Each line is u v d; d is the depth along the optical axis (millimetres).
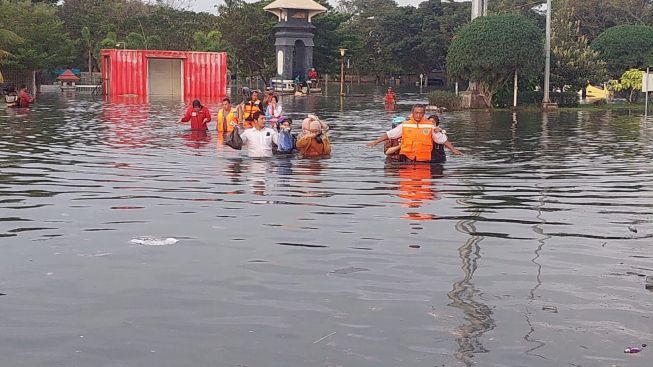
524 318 5676
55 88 58500
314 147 15680
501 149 18078
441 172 13617
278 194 10922
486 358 4914
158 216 9242
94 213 9406
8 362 4832
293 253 7520
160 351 5023
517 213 9711
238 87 62688
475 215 9547
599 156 16641
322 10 60000
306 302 6023
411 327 5473
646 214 9734
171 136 19656
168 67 49438
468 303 6023
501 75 39281
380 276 6758
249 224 8820
